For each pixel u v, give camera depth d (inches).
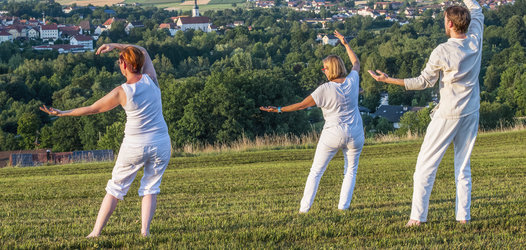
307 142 724.0
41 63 4923.7
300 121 1630.2
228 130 1411.2
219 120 1451.8
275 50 6254.9
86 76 4136.3
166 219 224.1
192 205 270.2
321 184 345.1
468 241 167.6
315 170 220.5
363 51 5369.1
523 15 7239.2
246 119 1491.1
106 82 4028.1
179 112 1517.0
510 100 2645.2
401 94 3523.6
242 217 217.8
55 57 5984.3
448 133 181.3
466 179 187.3
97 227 184.2
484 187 281.1
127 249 169.8
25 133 2645.2
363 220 200.4
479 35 179.3
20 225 216.2
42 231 201.3
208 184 365.4
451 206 227.1
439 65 177.0
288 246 169.6
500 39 5816.9
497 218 192.5
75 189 366.3
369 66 4151.1
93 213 253.8
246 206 256.7
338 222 199.3
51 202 304.0
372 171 400.5
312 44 6412.4
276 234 181.3
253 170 446.3
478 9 184.7
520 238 167.5
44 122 3193.9
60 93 3715.6
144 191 183.2
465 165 186.5
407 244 167.2
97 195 338.3
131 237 182.2
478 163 412.5
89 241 176.4
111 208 181.9
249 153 621.9
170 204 276.4
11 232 199.2
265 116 1546.5
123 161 177.2
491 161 426.0
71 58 4972.9
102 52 175.6
